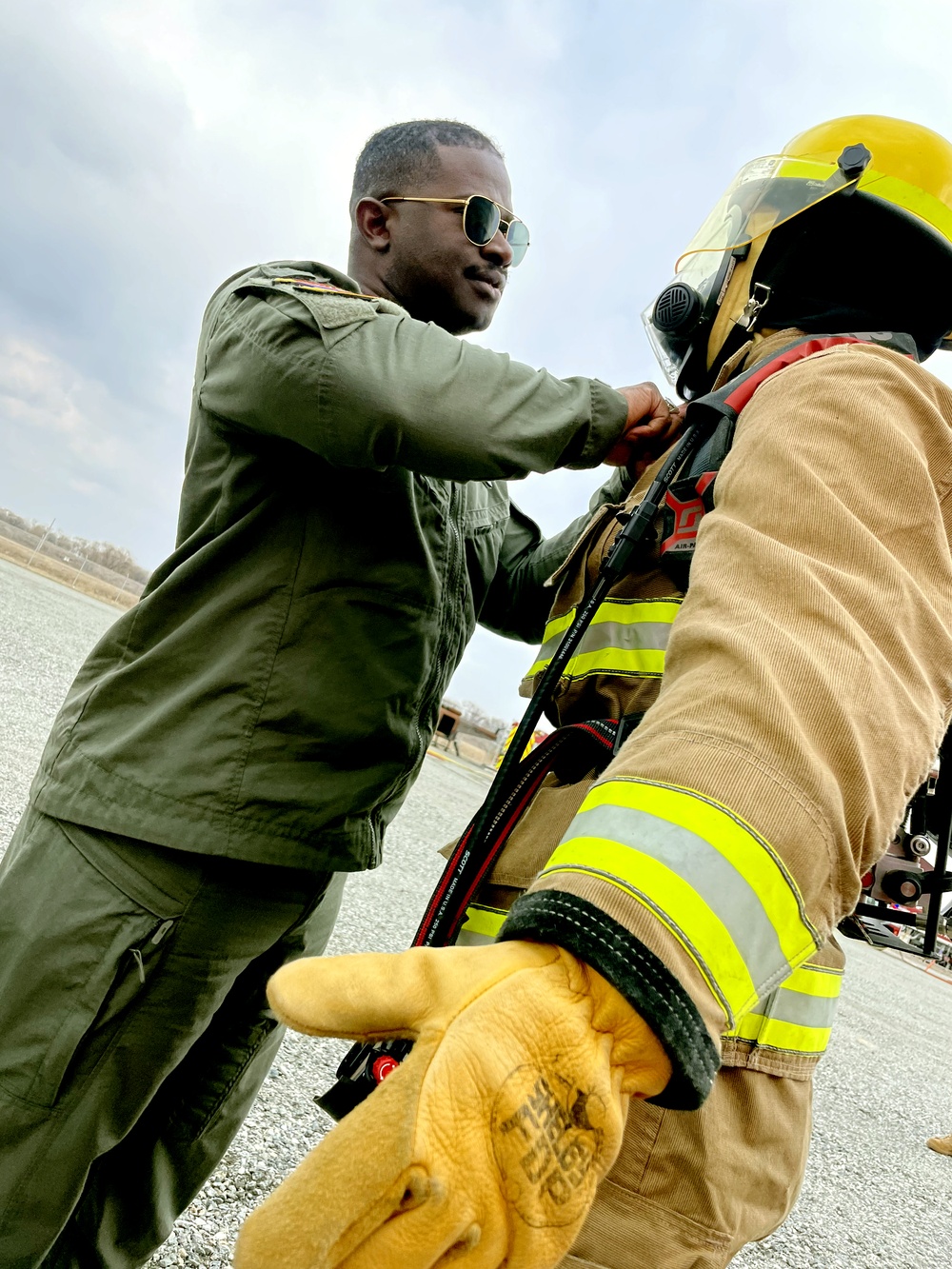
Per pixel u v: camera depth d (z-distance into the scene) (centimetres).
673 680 54
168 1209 146
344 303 120
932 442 65
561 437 119
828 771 47
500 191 174
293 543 130
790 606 52
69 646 1030
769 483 60
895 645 53
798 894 46
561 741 99
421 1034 41
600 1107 40
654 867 44
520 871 93
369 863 145
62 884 120
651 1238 74
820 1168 345
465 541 154
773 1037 81
